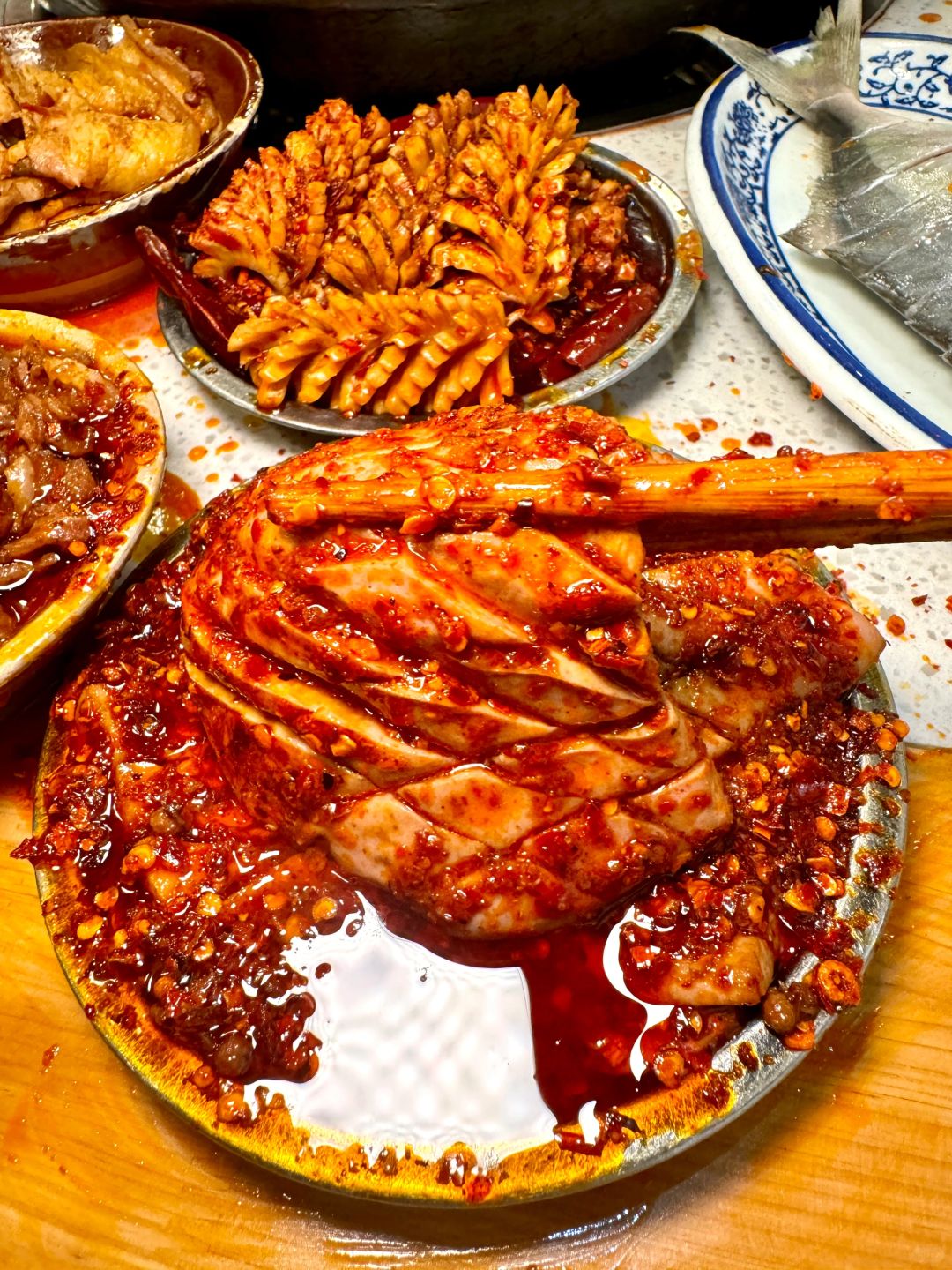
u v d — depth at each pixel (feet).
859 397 0.89
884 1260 0.59
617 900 0.63
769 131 1.22
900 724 0.70
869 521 0.53
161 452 0.83
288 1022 0.61
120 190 1.16
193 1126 0.59
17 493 0.82
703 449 0.93
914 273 1.00
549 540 0.55
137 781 0.69
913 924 0.69
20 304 1.09
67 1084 0.67
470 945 0.63
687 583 0.67
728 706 0.66
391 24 1.17
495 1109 0.58
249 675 0.61
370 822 0.60
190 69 1.23
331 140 1.02
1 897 0.74
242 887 0.65
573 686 0.56
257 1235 0.62
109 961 0.63
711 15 1.28
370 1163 0.57
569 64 1.27
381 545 0.58
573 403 0.90
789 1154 0.62
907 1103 0.64
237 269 1.04
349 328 0.91
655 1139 0.56
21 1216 0.63
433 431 0.64
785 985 0.61
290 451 0.96
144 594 0.78
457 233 1.00
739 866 0.63
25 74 1.23
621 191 1.08
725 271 1.03
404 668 0.58
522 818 0.59
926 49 1.27
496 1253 0.61
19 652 0.72
